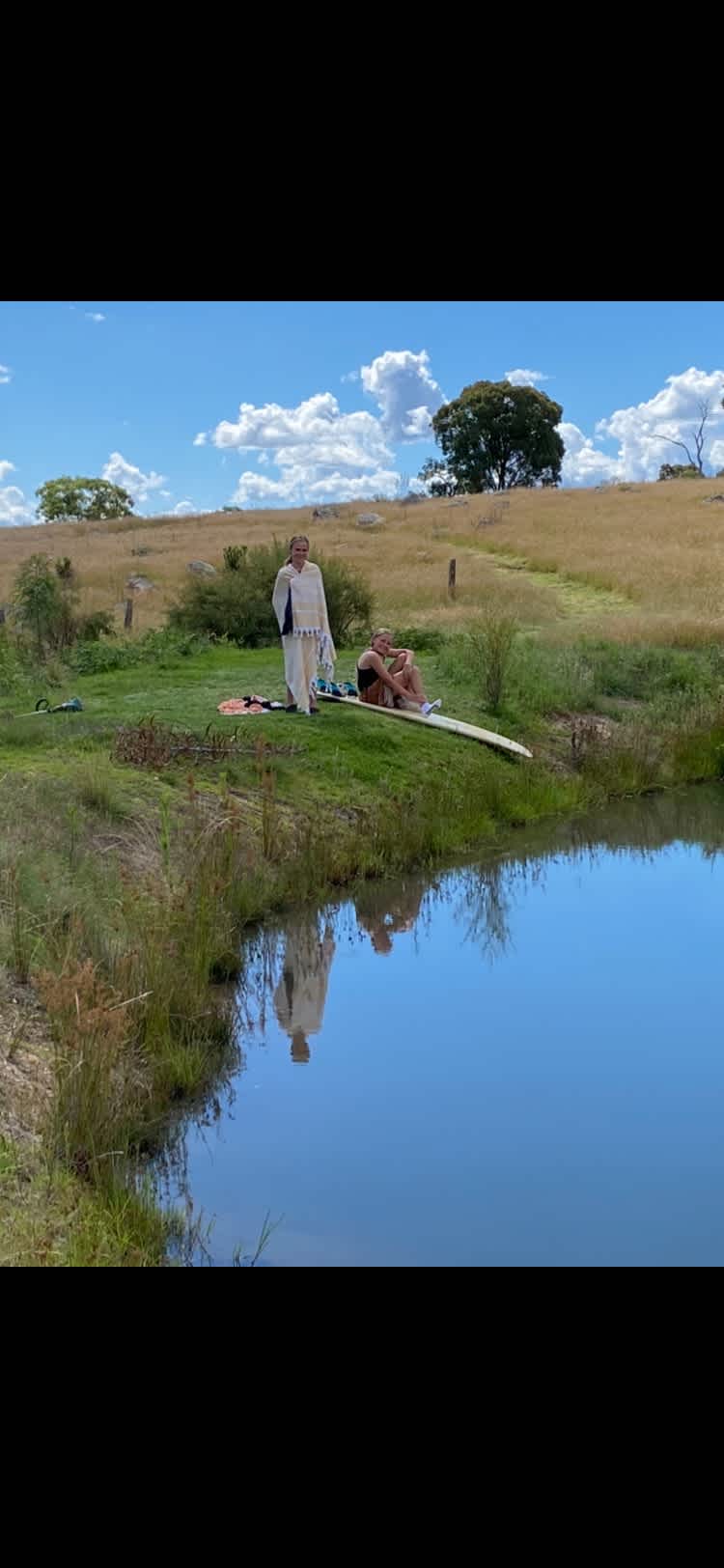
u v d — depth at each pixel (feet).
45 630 66.59
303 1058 22.13
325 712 45.62
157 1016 22.17
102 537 183.01
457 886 34.32
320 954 28.30
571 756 49.98
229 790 36.88
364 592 71.46
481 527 150.30
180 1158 18.40
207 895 28.22
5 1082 18.89
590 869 36.37
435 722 47.44
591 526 142.31
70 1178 16.71
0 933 23.41
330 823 36.94
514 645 61.62
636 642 68.59
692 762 51.06
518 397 287.48
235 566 79.25
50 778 33.96
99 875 28.04
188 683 52.95
